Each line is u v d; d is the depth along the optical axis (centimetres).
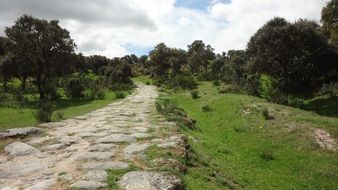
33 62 4678
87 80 6788
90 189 806
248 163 1589
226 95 3591
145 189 811
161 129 1631
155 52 11438
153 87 7919
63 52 4844
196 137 1758
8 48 4725
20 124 1828
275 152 1809
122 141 1314
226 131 2278
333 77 4128
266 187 1274
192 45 10825
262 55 4122
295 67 3947
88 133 1504
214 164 1316
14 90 5412
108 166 987
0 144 1280
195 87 5962
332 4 3544
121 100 4103
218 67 8281
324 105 3184
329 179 1496
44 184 847
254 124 2352
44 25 4653
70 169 973
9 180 895
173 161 1046
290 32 3988
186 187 898
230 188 1059
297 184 1428
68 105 3656
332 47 4200
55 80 5053
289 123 2223
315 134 1975
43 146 1264
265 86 4716
